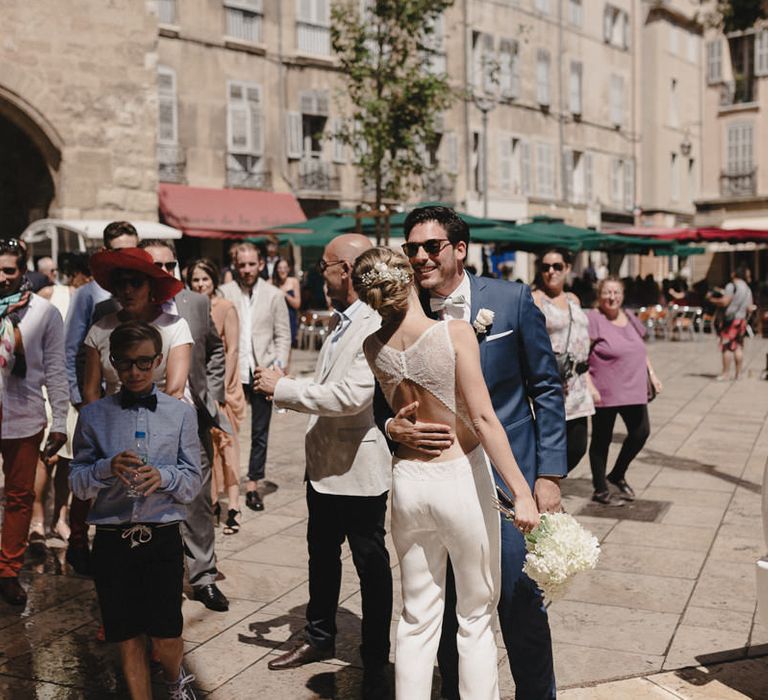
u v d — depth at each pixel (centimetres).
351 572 583
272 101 2761
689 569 581
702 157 4503
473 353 321
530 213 3672
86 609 525
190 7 2553
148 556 369
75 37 1802
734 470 876
